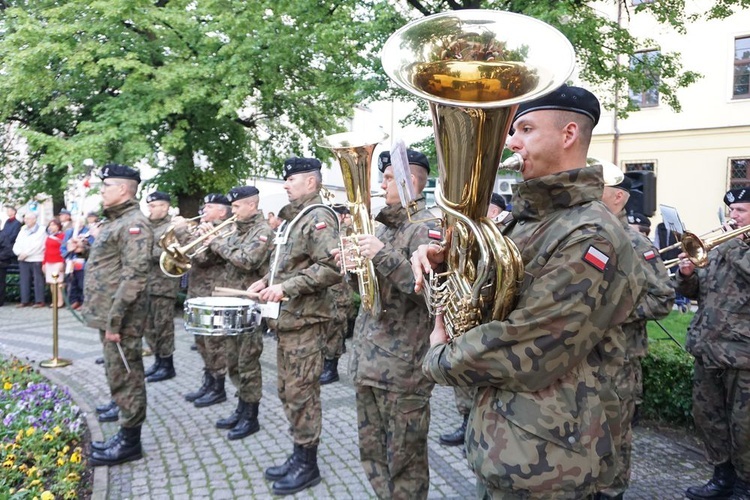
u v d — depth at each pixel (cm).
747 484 324
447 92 170
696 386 348
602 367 165
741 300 321
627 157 1802
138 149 933
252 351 441
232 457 405
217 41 1003
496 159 155
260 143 1291
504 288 157
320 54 995
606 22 815
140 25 976
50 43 940
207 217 612
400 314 272
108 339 377
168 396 555
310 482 356
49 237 923
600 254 152
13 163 1284
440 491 350
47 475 358
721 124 1652
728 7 833
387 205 295
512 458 155
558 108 170
